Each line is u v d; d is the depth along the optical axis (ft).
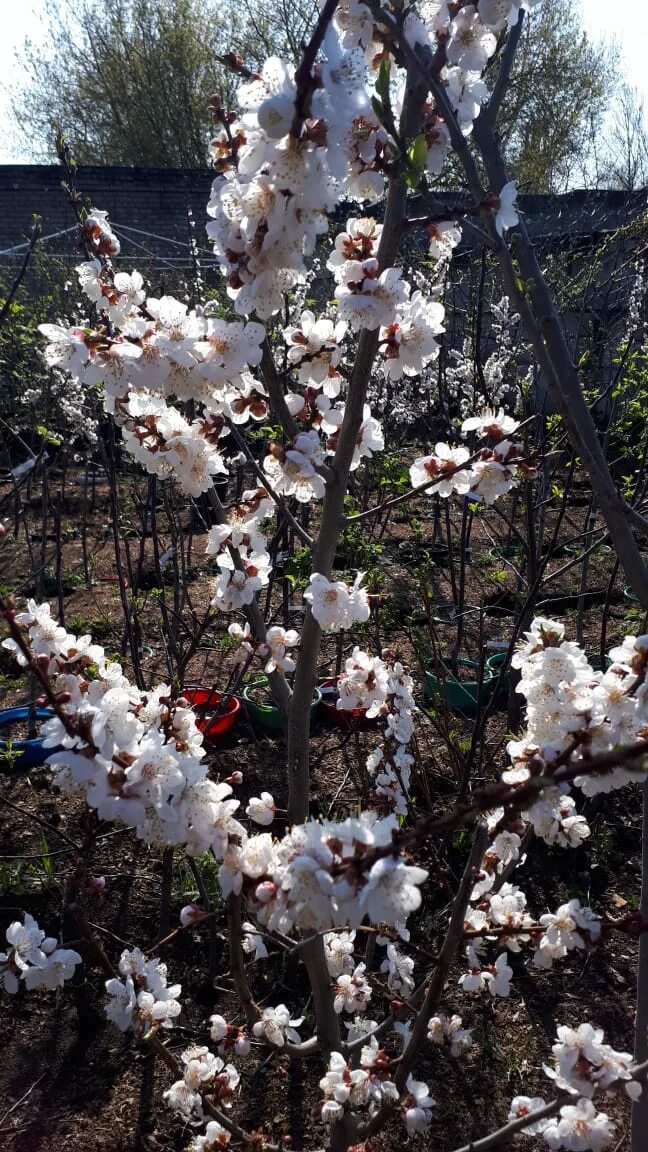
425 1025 5.87
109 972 6.18
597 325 20.17
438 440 23.13
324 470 6.10
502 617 19.22
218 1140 6.22
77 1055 8.79
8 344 20.48
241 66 5.86
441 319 6.16
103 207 43.68
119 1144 7.82
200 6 64.85
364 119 5.52
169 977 9.64
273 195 4.82
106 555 23.15
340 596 5.97
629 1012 9.37
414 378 22.15
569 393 5.80
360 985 7.14
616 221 27.68
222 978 9.55
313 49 4.35
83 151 68.64
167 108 64.85
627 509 5.67
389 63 4.91
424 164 4.86
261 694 15.23
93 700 5.22
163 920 9.82
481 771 10.94
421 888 10.59
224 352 5.58
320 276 19.06
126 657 15.25
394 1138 7.95
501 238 5.19
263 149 4.66
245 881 4.69
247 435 14.65
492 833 5.45
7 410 24.61
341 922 3.99
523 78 43.45
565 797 5.62
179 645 14.53
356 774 12.05
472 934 5.88
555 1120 5.92
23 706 15.17
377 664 7.04
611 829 12.07
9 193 44.39
